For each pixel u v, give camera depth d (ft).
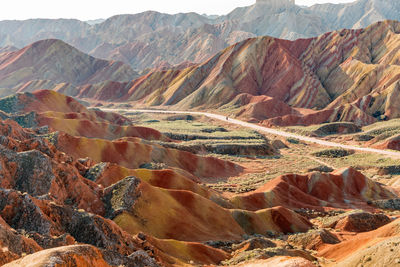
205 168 299.17
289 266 86.53
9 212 91.45
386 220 190.29
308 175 261.85
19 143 161.07
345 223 185.78
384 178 317.42
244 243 137.28
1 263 59.77
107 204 141.90
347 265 94.99
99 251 66.23
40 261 52.75
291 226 183.42
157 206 144.87
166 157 284.41
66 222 98.68
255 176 300.81
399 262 82.23
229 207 196.13
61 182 138.10
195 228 144.77
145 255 84.48
